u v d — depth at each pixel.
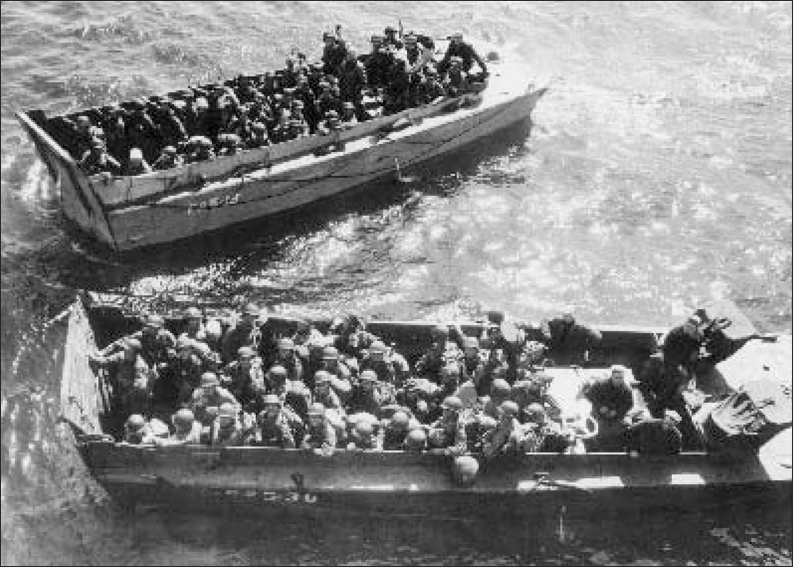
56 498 12.29
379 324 13.94
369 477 11.98
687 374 13.45
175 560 11.70
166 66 22.19
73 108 20.23
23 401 13.63
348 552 12.12
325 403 12.23
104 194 15.58
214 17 24.38
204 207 16.78
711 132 22.23
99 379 12.60
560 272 17.75
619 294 17.36
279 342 12.80
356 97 18.95
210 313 15.83
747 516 13.04
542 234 18.66
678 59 25.45
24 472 12.62
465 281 17.33
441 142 19.86
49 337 14.86
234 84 18.36
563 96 23.30
